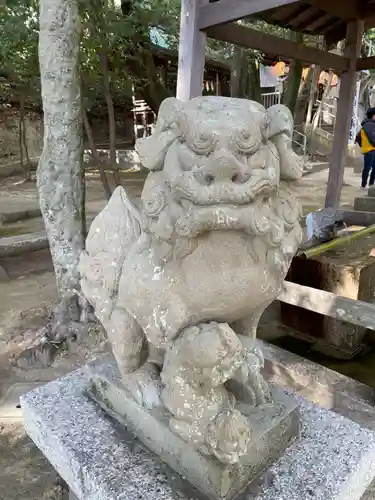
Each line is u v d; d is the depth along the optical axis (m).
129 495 0.89
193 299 0.84
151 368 1.07
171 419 0.92
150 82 4.98
